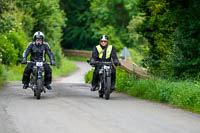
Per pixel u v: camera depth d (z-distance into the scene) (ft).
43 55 102.22
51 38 353.51
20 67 252.62
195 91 88.17
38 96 95.76
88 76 203.62
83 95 110.42
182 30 146.61
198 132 59.31
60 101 91.61
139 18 372.17
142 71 151.53
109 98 102.78
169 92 95.20
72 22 651.66
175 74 143.02
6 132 56.34
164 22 176.14
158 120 68.59
